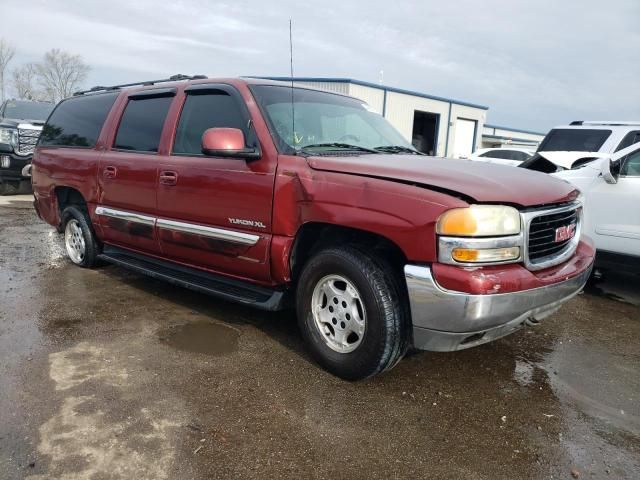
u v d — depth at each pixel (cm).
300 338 378
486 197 267
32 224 791
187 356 342
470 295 259
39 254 604
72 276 515
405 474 236
